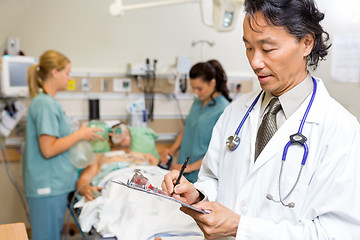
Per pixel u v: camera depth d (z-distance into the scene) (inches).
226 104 83.5
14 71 100.3
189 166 74.4
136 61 120.2
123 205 62.6
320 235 32.8
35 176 83.8
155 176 70.8
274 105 40.1
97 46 116.0
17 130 110.1
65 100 113.7
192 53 125.3
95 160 91.8
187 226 57.0
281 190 36.1
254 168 38.1
